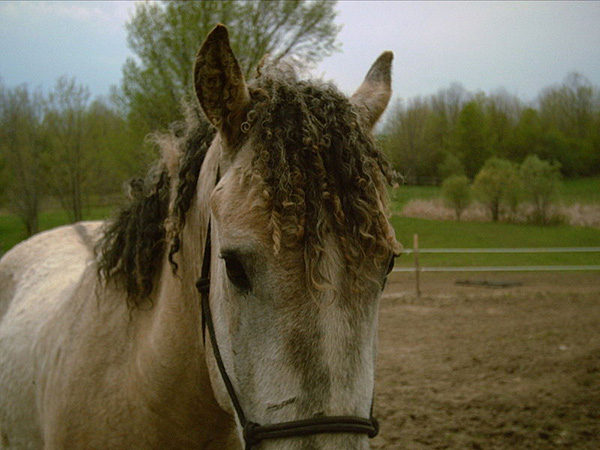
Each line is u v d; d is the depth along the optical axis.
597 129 45.41
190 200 1.92
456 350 7.09
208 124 1.95
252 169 1.42
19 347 2.62
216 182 1.70
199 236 1.86
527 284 14.02
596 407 4.77
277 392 1.37
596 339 7.12
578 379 5.48
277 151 1.41
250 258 1.39
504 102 52.81
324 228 1.36
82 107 22.58
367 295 1.43
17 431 2.54
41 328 2.51
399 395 5.43
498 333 7.96
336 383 1.34
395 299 11.66
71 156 22.50
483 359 6.54
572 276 15.47
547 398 5.05
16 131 22.22
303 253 1.36
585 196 32.97
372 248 1.39
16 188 22.84
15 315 2.90
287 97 1.54
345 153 1.43
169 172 2.10
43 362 2.31
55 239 3.53
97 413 1.99
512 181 27.39
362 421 1.35
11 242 22.52
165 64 13.86
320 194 1.37
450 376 5.98
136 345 2.02
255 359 1.43
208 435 2.00
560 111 50.16
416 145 41.91
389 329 8.65
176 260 1.95
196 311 1.88
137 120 14.16
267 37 14.45
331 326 1.36
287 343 1.36
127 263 2.09
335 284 1.36
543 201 26.81
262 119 1.49
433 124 44.06
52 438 2.08
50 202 24.61
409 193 35.00
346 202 1.39
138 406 1.95
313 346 1.35
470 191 29.05
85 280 2.36
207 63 1.50
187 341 1.89
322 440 1.32
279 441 1.37
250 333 1.45
